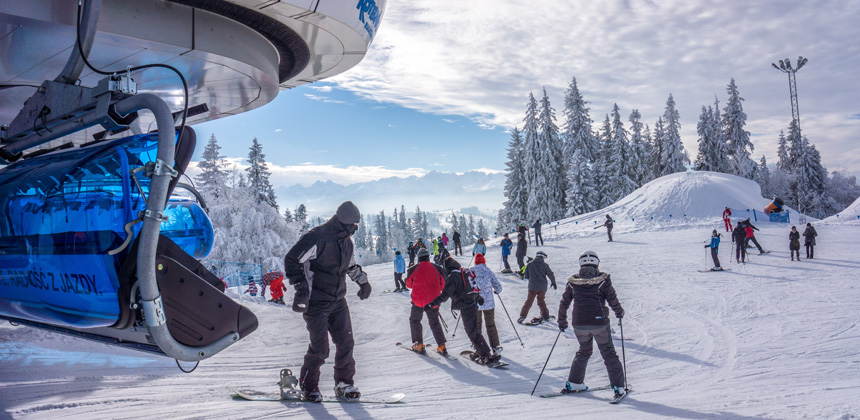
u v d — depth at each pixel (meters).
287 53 9.68
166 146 3.12
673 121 64.38
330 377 7.02
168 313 3.28
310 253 4.76
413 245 25.77
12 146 4.48
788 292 14.59
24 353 6.93
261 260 39.81
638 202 44.91
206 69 7.97
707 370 7.45
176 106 9.40
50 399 4.68
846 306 12.24
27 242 3.71
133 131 3.93
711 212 41.81
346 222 4.88
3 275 4.06
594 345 9.52
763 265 20.56
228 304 3.61
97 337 4.30
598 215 44.41
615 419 4.77
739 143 63.31
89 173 3.50
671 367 7.74
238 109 11.01
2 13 5.71
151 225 3.07
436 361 8.43
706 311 12.50
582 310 6.11
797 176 71.50
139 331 3.37
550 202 54.69
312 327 4.89
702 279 17.78
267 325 11.48
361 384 6.75
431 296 8.67
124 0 6.49
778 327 10.34
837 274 17.62
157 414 4.27
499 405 5.48
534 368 7.93
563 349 9.30
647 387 6.57
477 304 8.34
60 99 3.92
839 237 29.52
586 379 7.21
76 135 4.75
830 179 81.19
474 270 8.67
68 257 3.43
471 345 9.75
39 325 4.96
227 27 7.66
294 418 4.31
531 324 11.65
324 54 9.70
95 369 6.38
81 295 3.42
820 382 6.34
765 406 5.16
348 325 5.20
